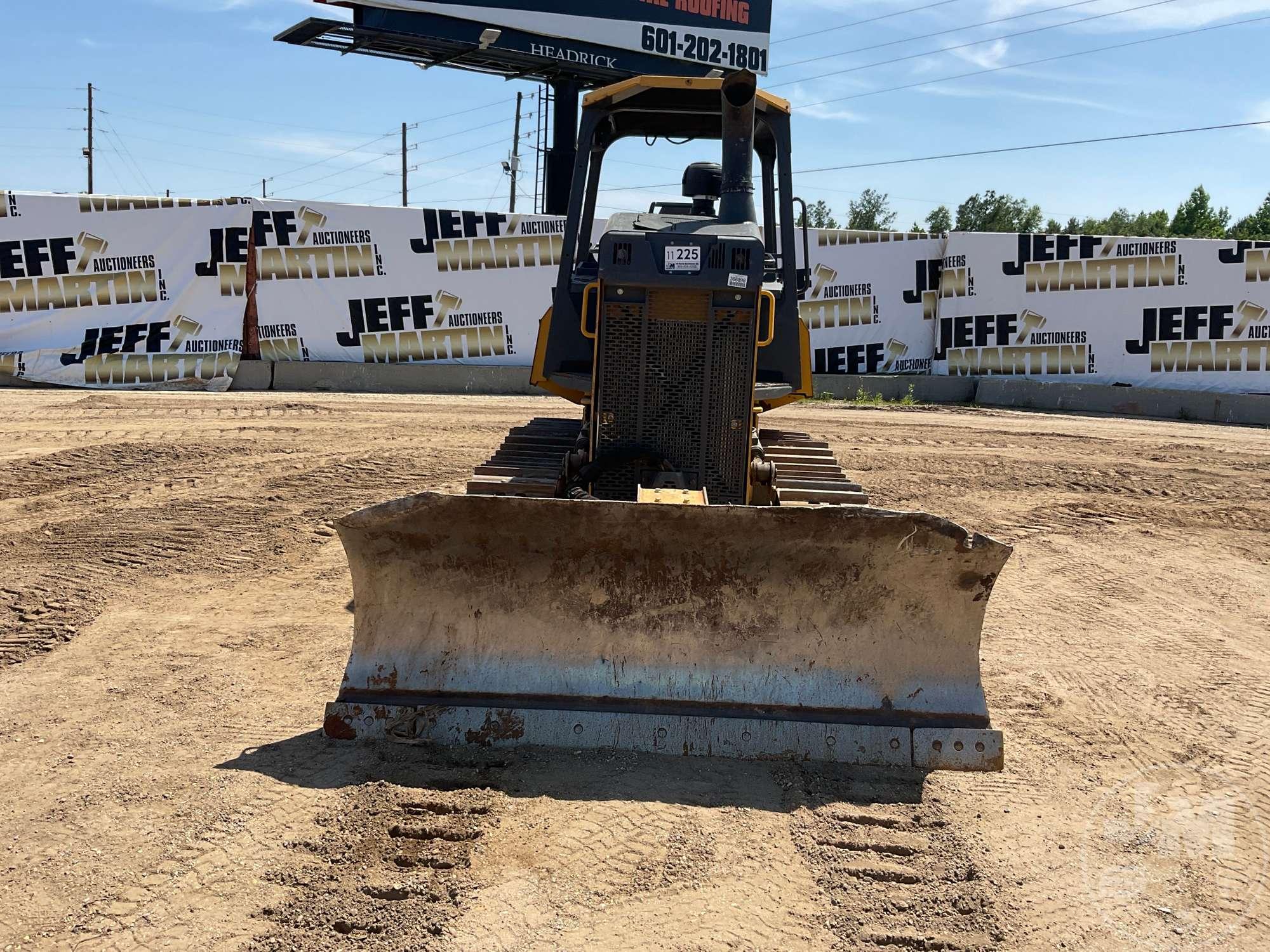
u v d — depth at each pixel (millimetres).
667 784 4324
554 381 6277
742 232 5695
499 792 4211
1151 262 19625
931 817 4191
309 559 8023
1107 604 7672
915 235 20203
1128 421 18609
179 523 8883
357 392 18922
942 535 4426
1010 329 20141
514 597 4652
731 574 4605
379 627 4711
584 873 3701
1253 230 60438
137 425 13805
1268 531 10188
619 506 4395
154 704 5188
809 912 3555
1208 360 19625
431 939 3303
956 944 3422
